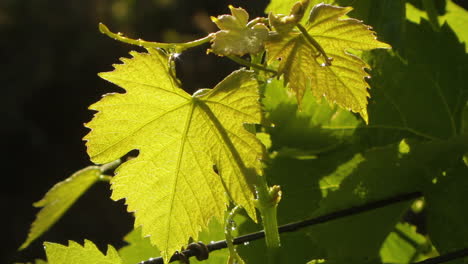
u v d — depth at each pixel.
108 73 0.78
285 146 0.91
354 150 0.91
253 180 0.79
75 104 5.38
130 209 0.80
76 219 4.54
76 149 5.35
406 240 0.96
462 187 0.85
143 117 0.79
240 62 0.79
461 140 0.85
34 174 5.17
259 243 0.89
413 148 0.86
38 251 4.43
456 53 0.90
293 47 0.78
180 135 0.80
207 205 0.80
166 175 0.80
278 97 0.91
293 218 0.90
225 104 0.79
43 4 5.43
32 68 5.32
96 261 0.84
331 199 0.86
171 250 0.81
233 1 3.31
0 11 5.34
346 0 0.86
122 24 5.40
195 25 5.35
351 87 0.79
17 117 5.20
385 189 0.86
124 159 1.39
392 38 0.85
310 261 0.87
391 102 0.90
